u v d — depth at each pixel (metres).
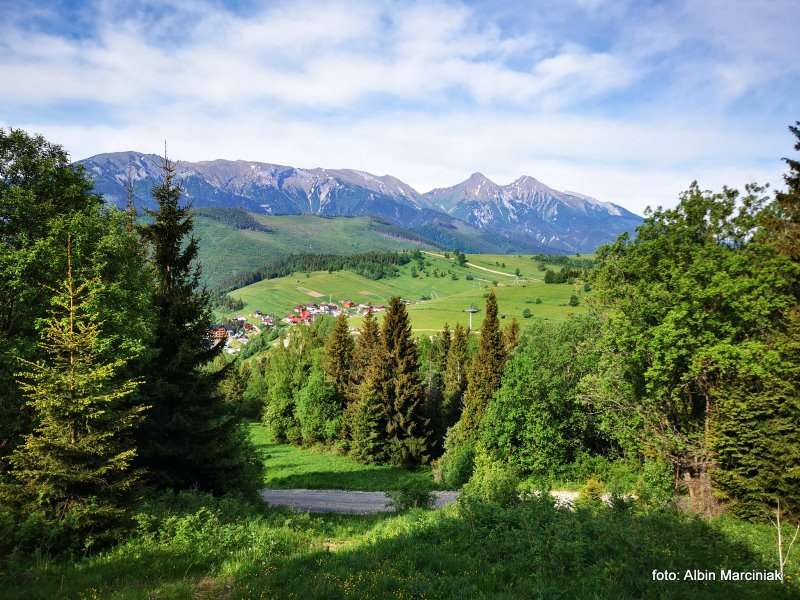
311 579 11.78
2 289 22.27
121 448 15.23
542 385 39.41
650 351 27.30
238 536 15.73
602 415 36.56
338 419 67.00
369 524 23.36
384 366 59.56
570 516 16.27
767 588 11.86
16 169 24.47
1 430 18.53
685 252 28.02
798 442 21.48
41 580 11.25
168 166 23.84
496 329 53.41
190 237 24.27
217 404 23.12
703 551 14.05
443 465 48.03
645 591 10.95
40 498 13.23
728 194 27.64
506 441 39.62
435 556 13.68
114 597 10.37
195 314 23.17
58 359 14.44
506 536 14.72
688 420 28.95
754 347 23.11
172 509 17.72
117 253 24.33
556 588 10.76
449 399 71.12
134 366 21.55
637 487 23.17
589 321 42.56
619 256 31.66
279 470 55.38
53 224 22.77
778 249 23.45
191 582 11.67
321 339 93.94
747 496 22.52
